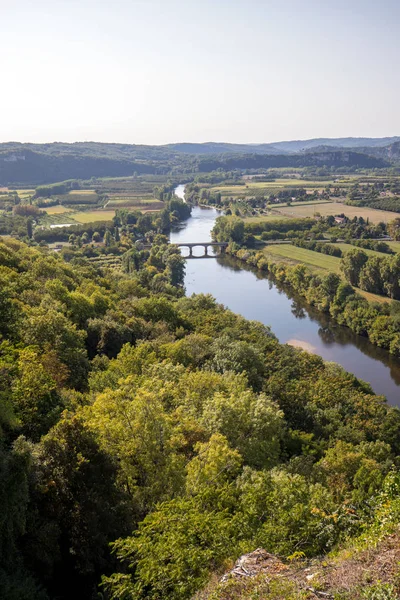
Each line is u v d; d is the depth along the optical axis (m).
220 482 27.89
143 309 91.88
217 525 20.62
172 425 37.59
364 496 30.09
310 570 16.30
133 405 31.34
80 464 25.91
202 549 19.53
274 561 17.67
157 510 24.86
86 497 25.38
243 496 23.88
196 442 35.84
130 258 173.50
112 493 27.00
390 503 17.53
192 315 101.88
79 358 51.81
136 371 53.50
